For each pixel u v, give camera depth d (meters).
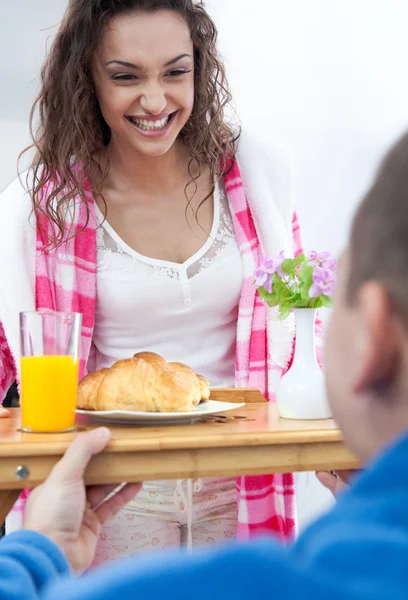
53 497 0.80
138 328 1.51
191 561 0.30
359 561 0.28
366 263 0.33
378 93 3.52
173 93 1.42
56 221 1.51
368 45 3.52
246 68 3.46
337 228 3.52
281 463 0.98
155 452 0.93
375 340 0.33
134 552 1.38
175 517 1.38
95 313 1.53
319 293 1.15
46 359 1.01
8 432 1.02
